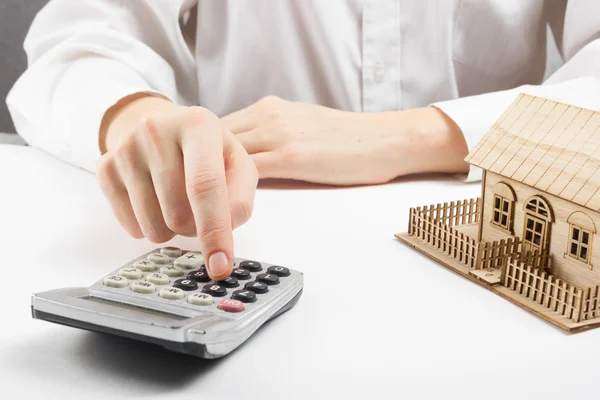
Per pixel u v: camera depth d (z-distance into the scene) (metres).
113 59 1.00
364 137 0.84
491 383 0.39
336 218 0.70
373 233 0.66
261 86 1.17
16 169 0.88
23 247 0.62
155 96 0.89
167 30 1.10
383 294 0.52
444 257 0.59
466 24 1.12
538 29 1.19
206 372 0.40
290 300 0.48
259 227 0.67
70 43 1.01
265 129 0.84
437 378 0.40
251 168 0.59
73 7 1.07
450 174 0.88
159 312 0.44
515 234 0.58
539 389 0.39
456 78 1.18
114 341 0.44
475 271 0.55
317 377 0.40
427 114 0.88
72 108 0.93
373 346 0.43
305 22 1.11
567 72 0.98
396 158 0.83
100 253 0.61
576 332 0.46
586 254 0.51
